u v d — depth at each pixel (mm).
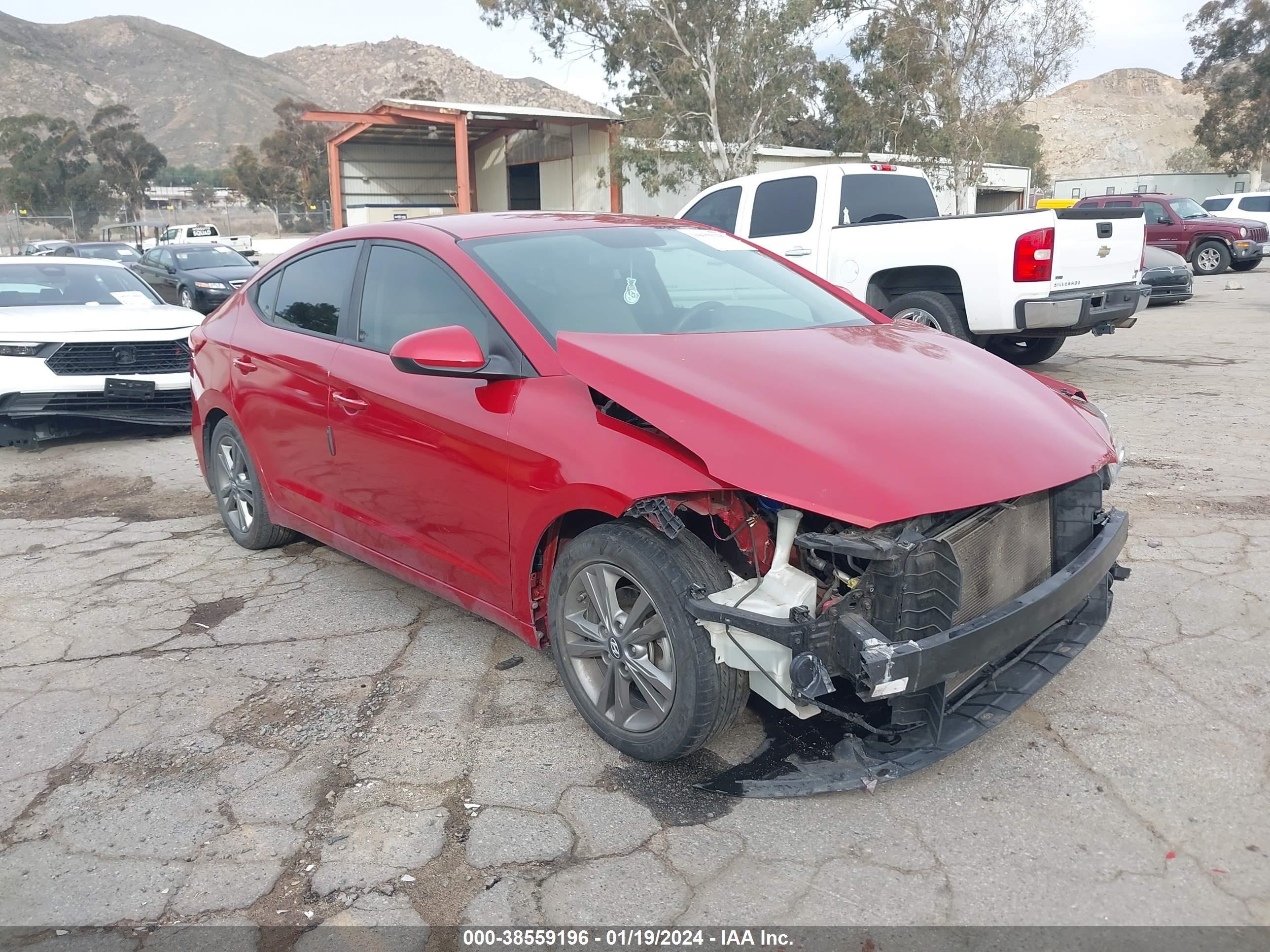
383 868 2465
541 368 3043
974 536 2576
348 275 4000
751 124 26688
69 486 6586
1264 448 6203
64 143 64125
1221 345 10844
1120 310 7844
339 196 33906
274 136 66000
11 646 3912
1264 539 4547
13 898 2391
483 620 4039
